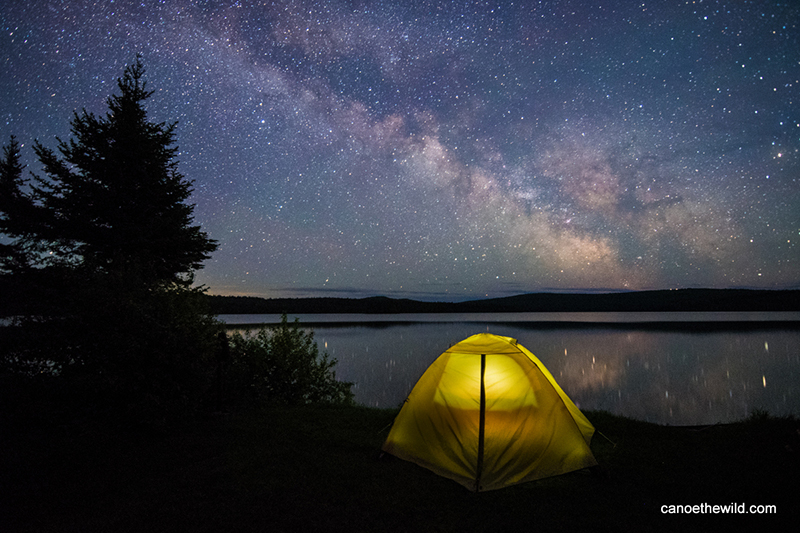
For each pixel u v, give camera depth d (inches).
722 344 1878.7
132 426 252.1
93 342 257.3
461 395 214.7
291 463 212.1
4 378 244.5
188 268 497.0
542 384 213.6
